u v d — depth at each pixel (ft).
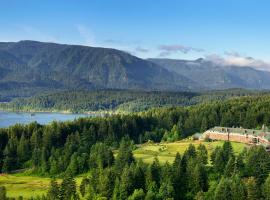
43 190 605.73
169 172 528.63
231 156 569.64
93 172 563.89
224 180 481.87
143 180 528.63
